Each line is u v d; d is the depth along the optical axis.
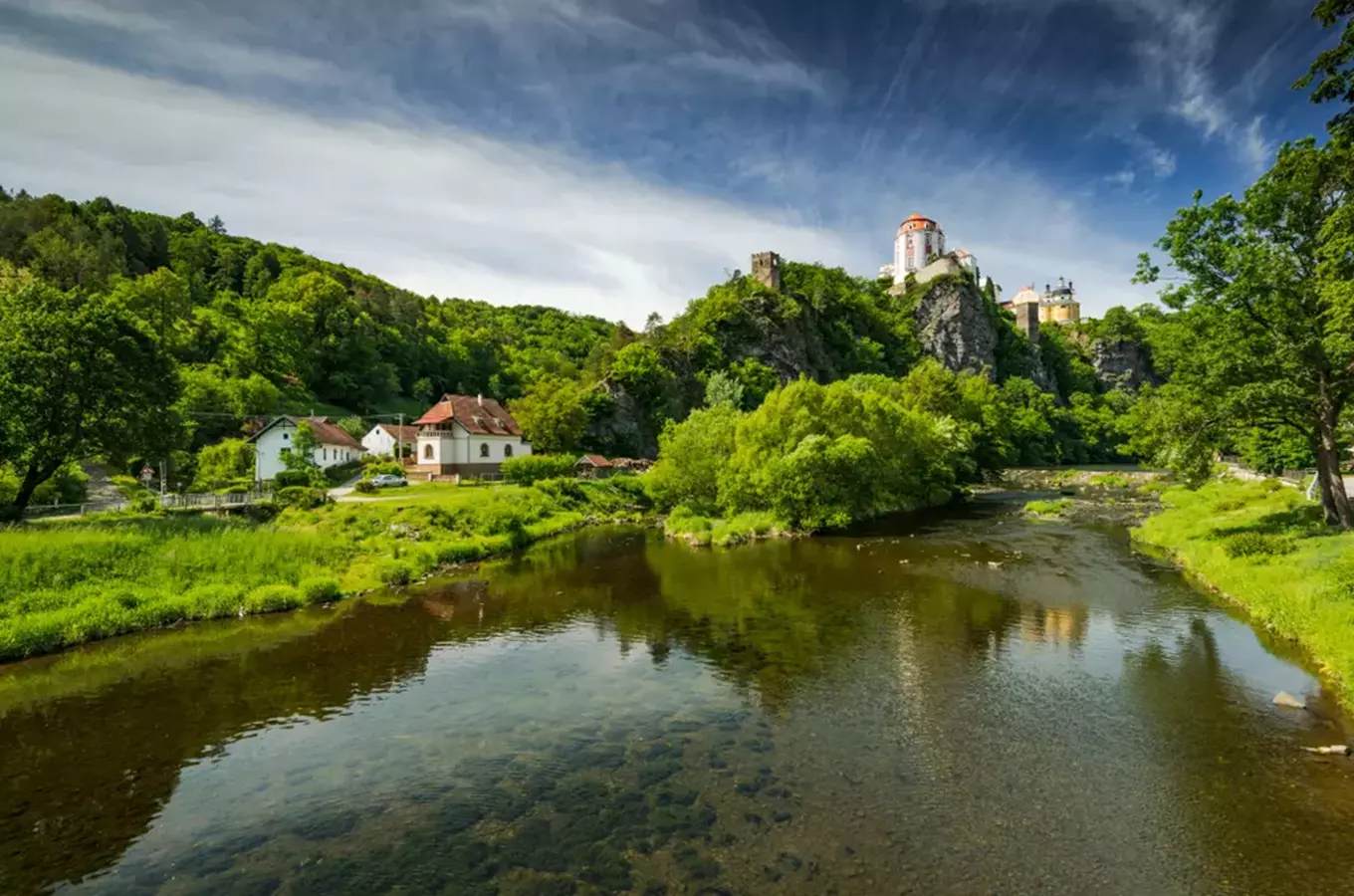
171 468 58.34
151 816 11.40
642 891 9.09
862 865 9.57
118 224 135.38
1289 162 25.42
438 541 36.66
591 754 13.38
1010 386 141.62
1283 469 58.81
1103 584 26.62
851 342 148.25
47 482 42.41
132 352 34.59
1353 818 10.54
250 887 9.48
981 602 24.48
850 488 49.88
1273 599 20.41
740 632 21.58
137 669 18.73
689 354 120.06
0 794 12.17
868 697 16.02
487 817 11.12
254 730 14.80
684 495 55.78
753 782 12.09
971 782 11.95
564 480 58.00
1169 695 15.64
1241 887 9.05
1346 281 20.16
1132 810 10.93
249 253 165.62
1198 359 29.12
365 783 12.41
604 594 27.39
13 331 31.97
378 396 118.50
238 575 26.72
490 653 19.98
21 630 19.97
